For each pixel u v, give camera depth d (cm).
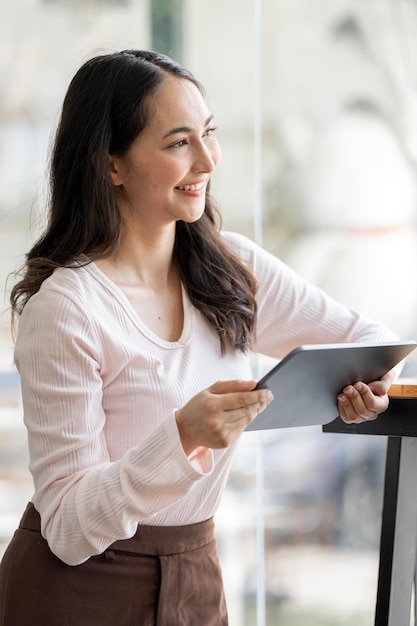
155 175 201
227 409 166
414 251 367
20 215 329
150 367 196
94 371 190
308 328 240
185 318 209
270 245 361
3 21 328
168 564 195
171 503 176
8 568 197
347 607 364
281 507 361
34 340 190
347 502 365
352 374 187
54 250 207
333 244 363
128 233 207
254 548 356
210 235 216
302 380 175
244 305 216
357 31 362
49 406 187
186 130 200
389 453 208
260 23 355
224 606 210
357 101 362
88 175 204
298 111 360
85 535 178
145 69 202
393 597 205
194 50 345
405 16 364
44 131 331
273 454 360
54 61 332
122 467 174
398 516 205
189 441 171
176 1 342
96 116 203
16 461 336
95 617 189
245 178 351
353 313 244
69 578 189
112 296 200
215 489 201
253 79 349
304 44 359
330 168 362
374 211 365
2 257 328
